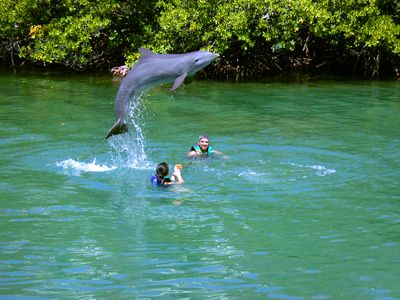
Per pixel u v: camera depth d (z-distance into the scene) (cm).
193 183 1384
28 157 1574
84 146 1688
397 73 3216
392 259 973
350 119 2081
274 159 1573
